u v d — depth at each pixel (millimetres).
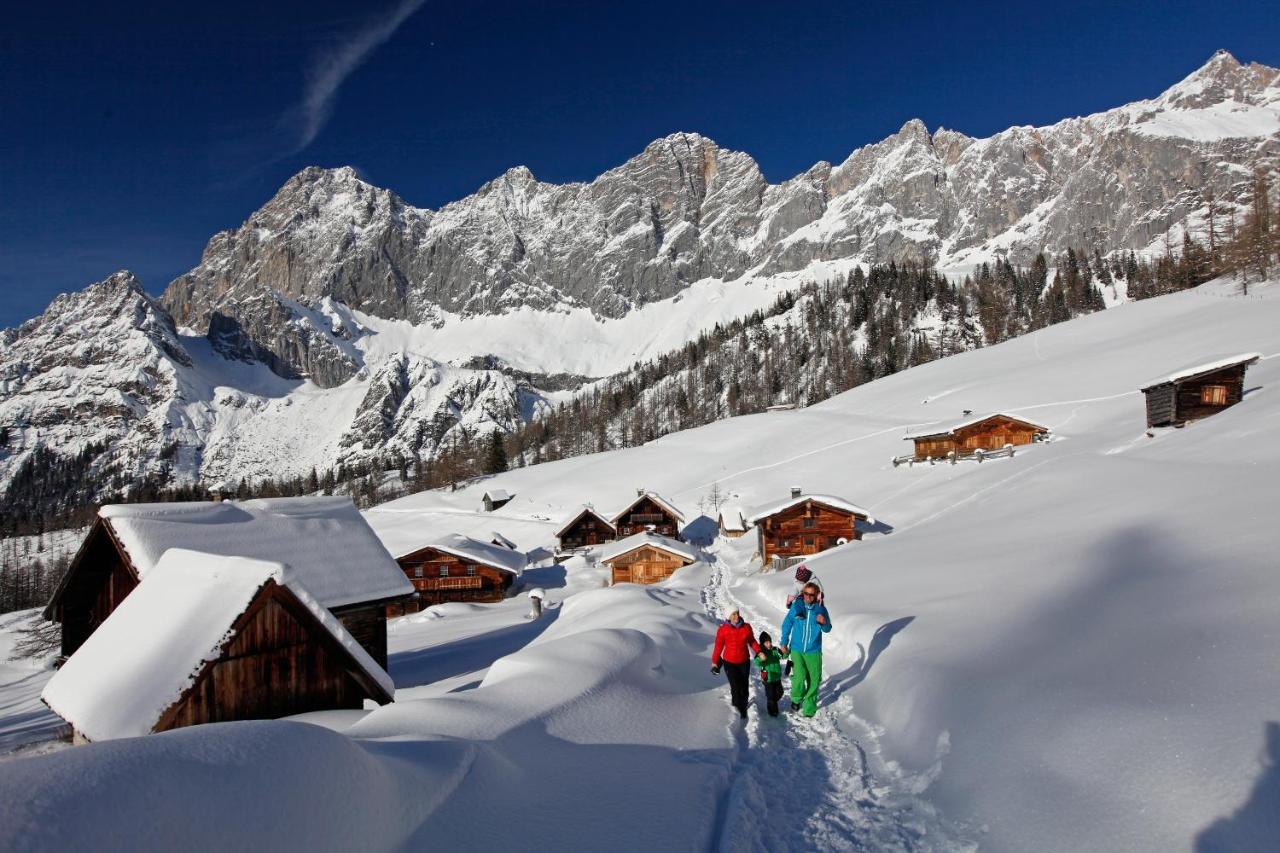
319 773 5309
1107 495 26406
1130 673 8898
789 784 8445
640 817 6977
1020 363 107312
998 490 38562
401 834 5805
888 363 167875
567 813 6902
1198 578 12328
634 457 120688
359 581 25453
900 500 54406
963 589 17844
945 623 14508
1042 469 38781
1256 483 19766
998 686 9852
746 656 11586
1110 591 13328
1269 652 8156
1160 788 6344
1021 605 14281
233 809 4672
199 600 14008
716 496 86500
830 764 9117
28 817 3871
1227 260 123875
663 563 59125
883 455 80250
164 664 12953
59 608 24812
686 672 14266
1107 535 19125
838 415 111688
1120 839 5898
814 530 47844
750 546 65250
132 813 4242
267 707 14070
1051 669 9891
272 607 14305
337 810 5246
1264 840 5277
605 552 71875
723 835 6805
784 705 12234
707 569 56625
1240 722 6859
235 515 26141
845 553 35031
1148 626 10438
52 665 39062
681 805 7320
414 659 28562
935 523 35688
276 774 5074
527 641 27453
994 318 178875
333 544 26391
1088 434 56938
